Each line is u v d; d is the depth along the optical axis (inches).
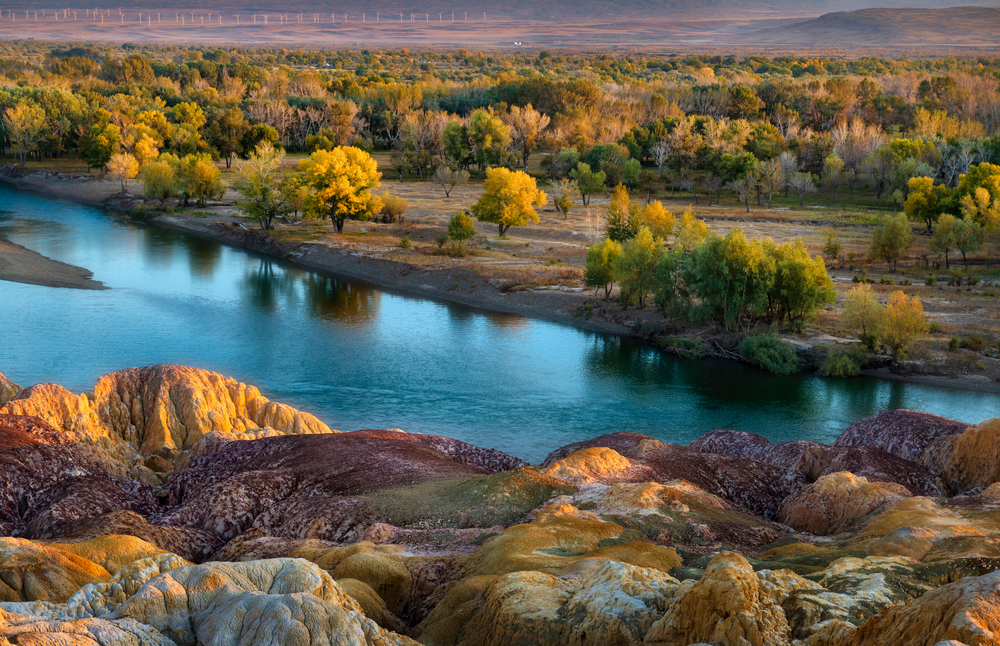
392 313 3678.6
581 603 778.8
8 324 3218.5
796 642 663.1
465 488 1334.9
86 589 737.0
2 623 644.1
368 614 888.9
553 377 2869.1
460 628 848.9
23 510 1416.1
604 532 1074.7
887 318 2952.8
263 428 1980.8
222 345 3102.9
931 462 1572.3
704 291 3297.2
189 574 741.9
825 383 2834.6
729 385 2810.0
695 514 1205.1
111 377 1974.7
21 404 1738.4
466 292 3991.1
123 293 3804.1
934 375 2859.3
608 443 1800.0
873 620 636.1
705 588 698.2
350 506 1290.6
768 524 1272.1
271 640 667.4
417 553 1094.4
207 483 1541.6
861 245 4633.4
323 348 3120.1
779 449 1705.2
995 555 890.7
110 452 1747.0
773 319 3378.4
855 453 1552.7
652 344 3307.1
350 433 1777.8
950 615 569.9
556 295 3818.9
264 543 1214.3
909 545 956.0
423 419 2428.6
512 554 987.3
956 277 3863.2
